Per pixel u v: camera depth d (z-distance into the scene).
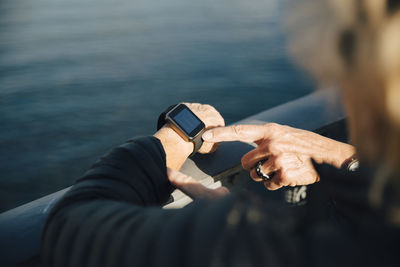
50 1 29.50
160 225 0.44
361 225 0.38
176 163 1.11
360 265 0.35
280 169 1.09
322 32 0.40
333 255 0.36
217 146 1.27
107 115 9.66
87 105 10.28
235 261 0.38
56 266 0.52
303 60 0.42
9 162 7.59
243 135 1.14
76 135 8.67
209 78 11.89
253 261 0.38
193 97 10.58
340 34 0.39
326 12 0.39
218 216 0.41
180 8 25.42
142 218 0.48
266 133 1.13
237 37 16.64
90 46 16.41
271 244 0.38
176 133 1.13
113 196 0.61
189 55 14.47
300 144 1.10
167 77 12.25
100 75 12.66
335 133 1.47
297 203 1.39
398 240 0.35
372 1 0.36
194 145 1.15
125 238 0.46
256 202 0.45
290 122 1.44
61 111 9.91
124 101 10.52
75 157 7.82
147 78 12.23
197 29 18.84
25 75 12.79
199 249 0.39
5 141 8.42
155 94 10.94
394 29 0.35
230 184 1.31
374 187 0.38
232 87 11.00
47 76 12.68
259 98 10.17
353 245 0.36
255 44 15.29
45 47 16.44
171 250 0.41
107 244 0.47
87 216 0.53
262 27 18.25
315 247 0.37
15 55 15.21
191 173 1.19
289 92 10.38
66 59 14.60
